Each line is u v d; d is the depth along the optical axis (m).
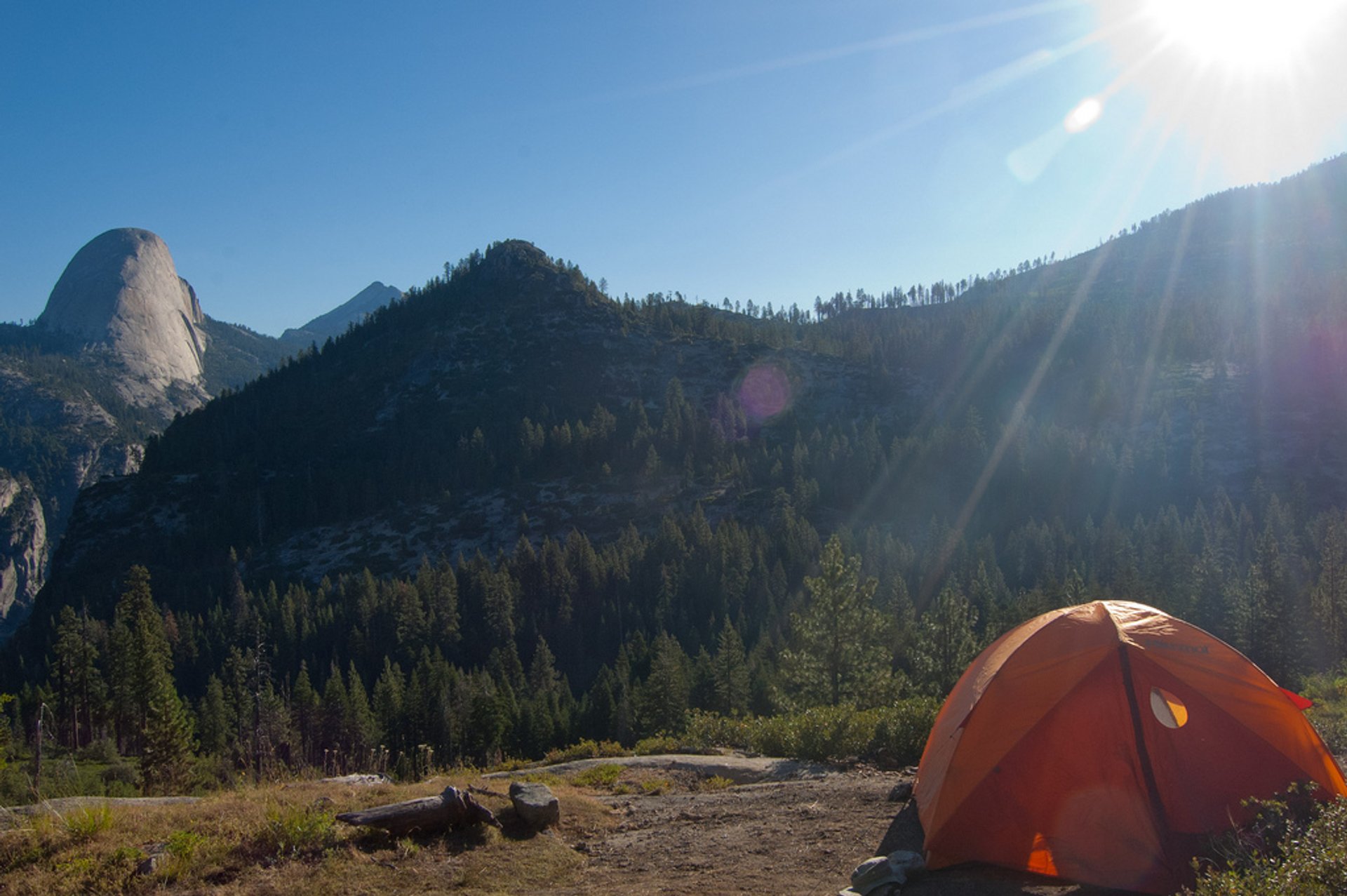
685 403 158.38
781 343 191.00
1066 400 137.00
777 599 78.56
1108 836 6.16
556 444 144.12
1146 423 123.88
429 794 8.37
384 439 164.75
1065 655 6.96
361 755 38.31
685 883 6.59
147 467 163.75
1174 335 145.88
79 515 142.25
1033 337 161.12
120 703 50.78
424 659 65.56
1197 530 77.56
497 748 48.69
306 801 7.85
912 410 152.88
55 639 87.88
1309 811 6.12
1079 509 101.75
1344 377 122.31
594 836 8.13
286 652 81.50
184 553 129.62
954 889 6.07
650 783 10.86
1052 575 61.16
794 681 24.05
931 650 27.53
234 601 95.88
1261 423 116.69
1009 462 110.25
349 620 85.25
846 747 12.20
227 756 33.47
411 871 6.73
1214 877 5.09
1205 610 53.88
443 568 96.56
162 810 7.78
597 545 116.50
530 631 83.19
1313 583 58.47
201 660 80.25
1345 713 11.30
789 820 8.26
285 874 6.49
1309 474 104.25
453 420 166.50
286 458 162.38
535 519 126.38
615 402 175.12
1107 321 157.62
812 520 108.62
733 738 15.16
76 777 11.82
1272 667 47.34
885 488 112.19
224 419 182.00
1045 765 6.51
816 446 130.62
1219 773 6.34
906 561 81.38
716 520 114.81
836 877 6.56
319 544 129.75
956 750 6.93
